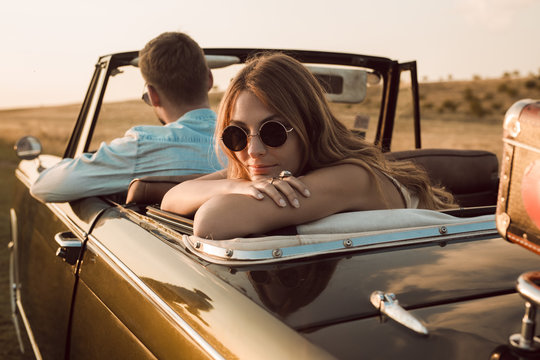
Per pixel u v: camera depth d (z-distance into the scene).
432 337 0.82
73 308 1.80
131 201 1.84
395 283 1.01
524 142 0.70
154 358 1.18
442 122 20.61
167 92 2.37
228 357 0.90
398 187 1.54
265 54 1.56
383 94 3.30
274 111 1.45
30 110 26.53
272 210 1.26
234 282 1.04
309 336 0.83
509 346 0.78
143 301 1.25
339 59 3.03
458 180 2.47
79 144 2.63
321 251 1.16
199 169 2.33
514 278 1.04
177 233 1.36
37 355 2.40
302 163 1.52
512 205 0.73
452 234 1.30
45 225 2.40
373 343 0.81
